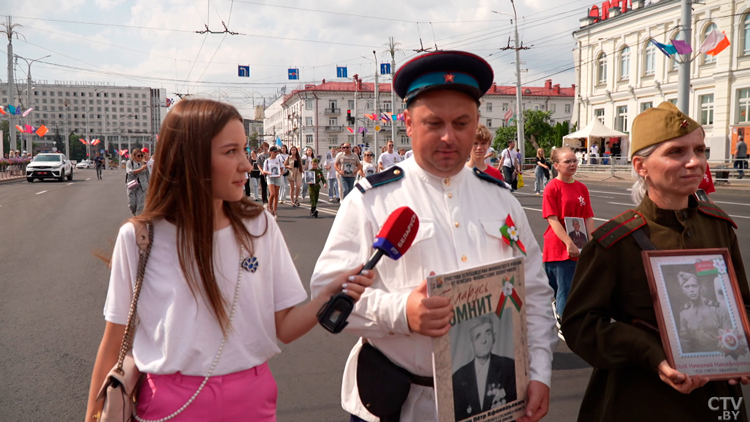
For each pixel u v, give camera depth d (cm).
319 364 373
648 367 162
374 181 173
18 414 303
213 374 151
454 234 168
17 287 580
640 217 178
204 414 150
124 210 1391
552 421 298
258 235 162
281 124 9488
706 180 327
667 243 174
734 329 161
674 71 2864
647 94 3044
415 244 163
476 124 169
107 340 152
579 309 180
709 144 2689
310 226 1032
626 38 3161
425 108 162
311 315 159
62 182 2878
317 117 7762
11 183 2747
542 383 162
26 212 1345
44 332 434
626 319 179
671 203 177
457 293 148
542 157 1716
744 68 2525
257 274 160
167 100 1888
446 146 162
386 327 154
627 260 175
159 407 149
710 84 2686
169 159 153
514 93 7388
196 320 150
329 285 157
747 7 2484
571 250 387
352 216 171
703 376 156
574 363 374
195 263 149
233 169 154
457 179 175
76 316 476
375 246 148
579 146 3425
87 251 794
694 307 162
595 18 3462
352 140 7756
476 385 151
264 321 162
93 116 14688
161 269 151
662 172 173
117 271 152
